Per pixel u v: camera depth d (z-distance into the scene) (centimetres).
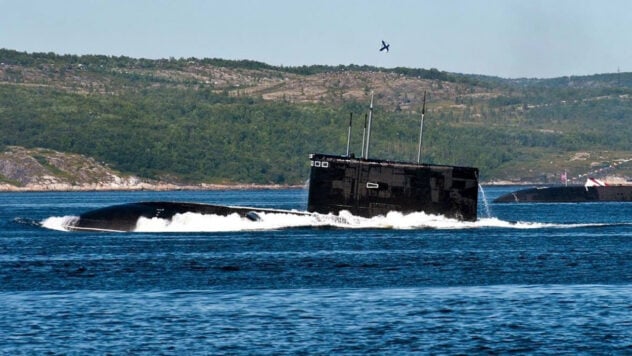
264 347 11950
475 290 15438
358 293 15175
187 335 12506
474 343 12081
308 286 15862
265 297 14838
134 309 13975
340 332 12625
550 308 13950
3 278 16812
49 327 12912
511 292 15238
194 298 14775
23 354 11662
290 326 12950
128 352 11750
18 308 14075
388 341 12188
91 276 16962
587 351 11738
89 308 14050
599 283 16100
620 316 13375
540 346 11956
